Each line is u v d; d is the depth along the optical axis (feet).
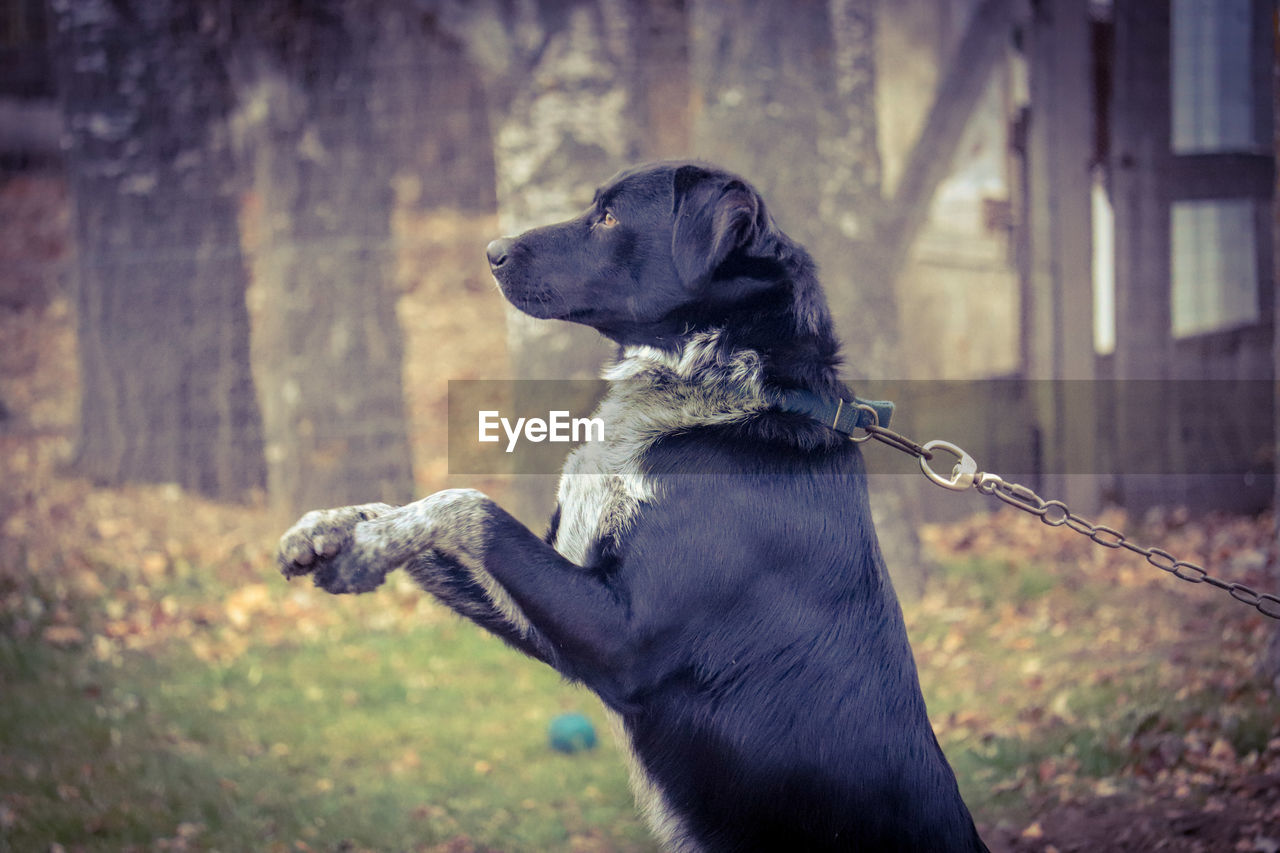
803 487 8.27
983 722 15.49
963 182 25.93
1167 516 24.41
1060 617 19.31
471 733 16.12
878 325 21.27
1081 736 14.33
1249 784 12.47
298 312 24.30
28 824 12.90
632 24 22.91
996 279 25.95
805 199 20.77
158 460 26.25
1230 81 24.52
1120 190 24.71
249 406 26.81
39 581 20.76
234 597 20.70
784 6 20.65
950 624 19.40
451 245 41.09
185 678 17.60
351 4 24.43
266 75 24.00
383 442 24.71
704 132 21.13
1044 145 24.48
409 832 13.39
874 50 21.44
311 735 15.90
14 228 43.34
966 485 8.96
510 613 8.04
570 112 22.22
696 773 8.20
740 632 8.08
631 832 13.41
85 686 17.01
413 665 18.42
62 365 34.71
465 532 7.84
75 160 26.32
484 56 22.45
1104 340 26.81
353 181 24.47
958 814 8.21
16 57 45.93
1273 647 15.01
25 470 26.63
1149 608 19.30
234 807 13.78
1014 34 25.18
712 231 8.50
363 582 7.95
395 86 24.93
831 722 8.04
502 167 22.98
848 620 8.25
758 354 8.71
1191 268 24.95
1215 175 24.67
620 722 8.63
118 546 22.77
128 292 26.16
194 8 26.12
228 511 25.31
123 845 12.71
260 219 24.95
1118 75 24.44
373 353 24.64
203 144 26.58
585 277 9.29
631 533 8.11
